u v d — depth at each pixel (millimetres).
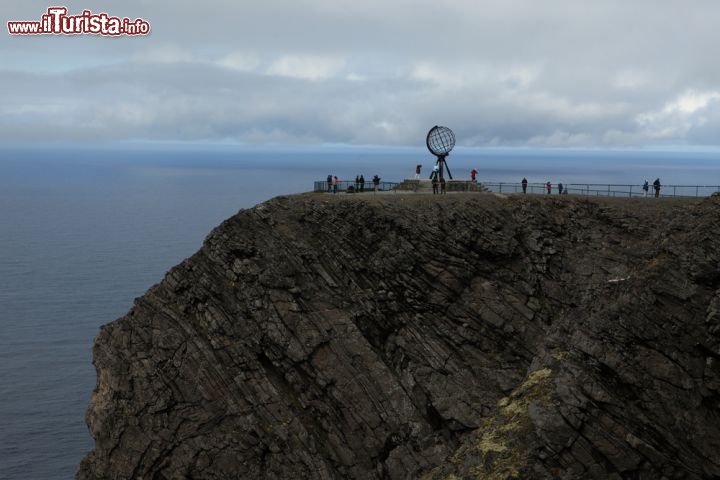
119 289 171875
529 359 61219
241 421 55281
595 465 39375
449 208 65875
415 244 63719
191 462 54781
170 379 56656
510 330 61938
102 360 58219
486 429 43219
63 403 102812
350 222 63656
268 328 57844
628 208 69250
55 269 196625
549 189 77812
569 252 66250
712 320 40312
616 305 42438
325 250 62312
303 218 63406
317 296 59875
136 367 56969
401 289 62406
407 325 61344
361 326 60062
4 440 91688
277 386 57125
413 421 56969
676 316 41250
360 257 62719
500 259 65125
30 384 109188
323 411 56750
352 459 55594
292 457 54406
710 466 39062
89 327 139500
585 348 41719
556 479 39188
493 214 66750
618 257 64500
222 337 57938
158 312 59062
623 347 41188
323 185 75750
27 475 84125
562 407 40406
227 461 54531
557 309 63500
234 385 56438
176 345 57500
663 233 48750
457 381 59062
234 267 59844
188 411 55906
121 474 55594
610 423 39812
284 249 61031
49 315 147375
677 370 40469
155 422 55812
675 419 39781
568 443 39688
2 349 124500
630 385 40562
